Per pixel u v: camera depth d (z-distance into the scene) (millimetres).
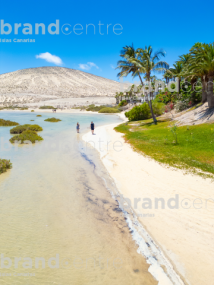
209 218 6352
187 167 10742
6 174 10469
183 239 5559
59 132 25797
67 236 5711
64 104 104875
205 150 13195
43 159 13352
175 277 4406
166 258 4949
